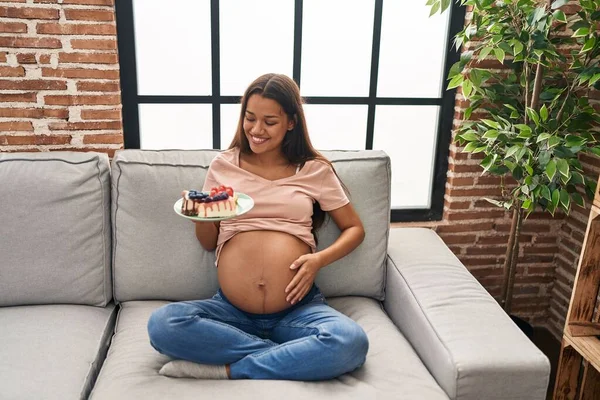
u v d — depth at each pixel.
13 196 1.75
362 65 2.33
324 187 1.76
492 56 2.22
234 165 1.75
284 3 2.20
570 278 2.46
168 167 1.86
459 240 2.48
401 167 2.50
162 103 2.21
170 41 2.17
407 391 1.42
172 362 1.47
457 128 2.34
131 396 1.36
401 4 2.27
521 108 2.19
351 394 1.39
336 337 1.44
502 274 2.56
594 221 1.70
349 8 2.25
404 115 2.43
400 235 2.10
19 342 1.55
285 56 2.28
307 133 1.75
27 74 1.99
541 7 1.84
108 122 2.10
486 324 1.56
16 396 1.34
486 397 1.43
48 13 1.93
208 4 2.15
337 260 1.87
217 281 1.85
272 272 1.61
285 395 1.37
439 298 1.68
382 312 1.85
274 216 1.71
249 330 1.63
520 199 2.09
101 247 1.83
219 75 2.22
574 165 1.94
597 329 1.79
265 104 1.60
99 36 2.00
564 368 1.84
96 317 1.77
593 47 1.92
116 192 1.83
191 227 1.84
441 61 2.38
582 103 2.04
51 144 2.08
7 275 1.74
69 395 1.38
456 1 2.26
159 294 1.84
